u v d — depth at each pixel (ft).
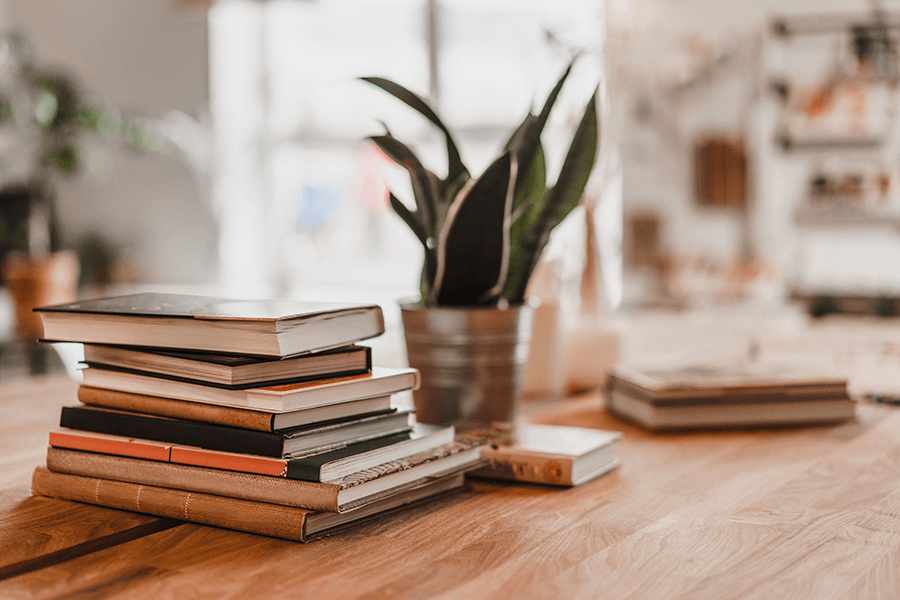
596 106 3.24
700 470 3.10
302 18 20.86
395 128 20.38
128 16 20.94
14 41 16.75
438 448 2.74
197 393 2.51
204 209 21.03
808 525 2.43
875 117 13.19
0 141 18.45
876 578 2.01
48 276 12.55
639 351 6.15
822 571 2.06
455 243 3.00
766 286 13.33
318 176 21.29
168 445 2.54
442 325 3.12
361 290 20.93
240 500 2.39
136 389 2.67
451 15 19.65
